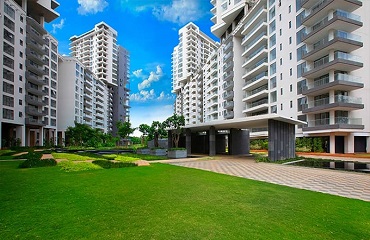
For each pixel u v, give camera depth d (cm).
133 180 872
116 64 9725
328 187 828
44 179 882
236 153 2873
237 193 677
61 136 6188
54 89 5597
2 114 3709
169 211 495
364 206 568
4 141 3772
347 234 399
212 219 451
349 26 2803
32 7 4944
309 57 3133
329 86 2795
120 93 10206
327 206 560
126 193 655
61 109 6281
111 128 9706
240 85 5219
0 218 445
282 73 3738
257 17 4344
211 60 6900
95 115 8094
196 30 10281
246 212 498
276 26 3909
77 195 627
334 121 2850
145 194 645
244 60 5266
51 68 5466
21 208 507
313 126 3078
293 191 723
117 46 10006
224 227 412
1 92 3691
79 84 6694
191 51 9950
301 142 3169
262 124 2341
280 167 1465
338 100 2770
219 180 904
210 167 1459
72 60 6456
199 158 2166
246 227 415
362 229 422
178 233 382
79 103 6662
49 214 468
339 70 2916
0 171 1110
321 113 3088
